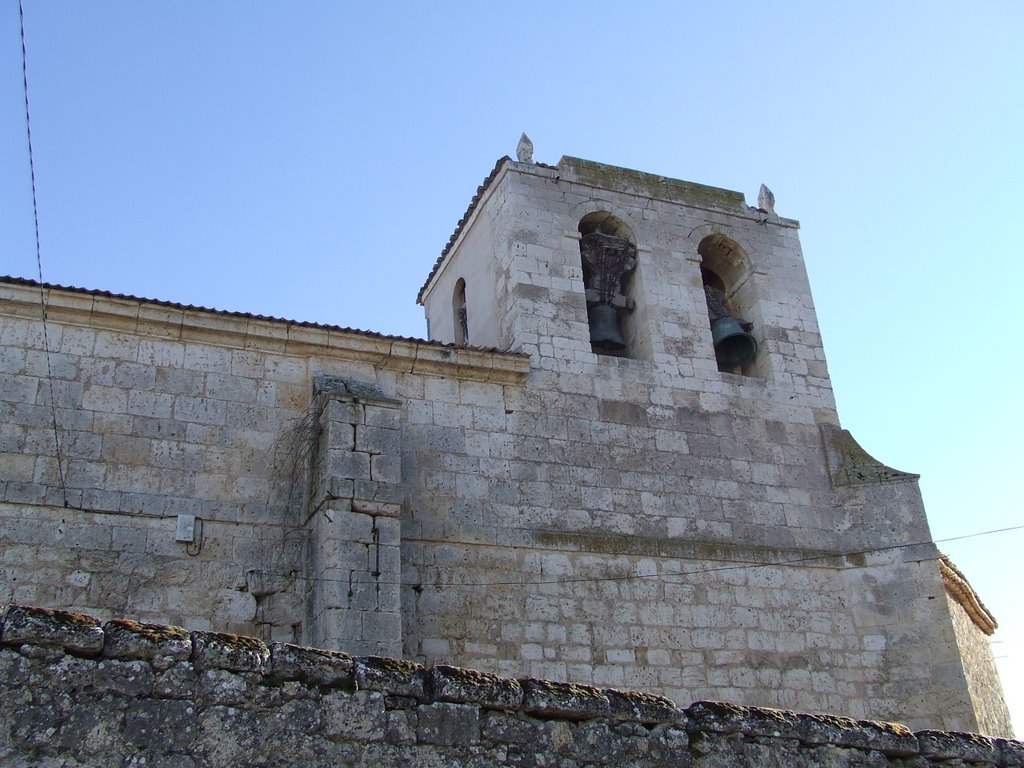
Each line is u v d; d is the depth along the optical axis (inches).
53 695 292.8
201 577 617.0
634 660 690.2
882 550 792.3
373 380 718.5
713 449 801.6
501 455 729.0
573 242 856.9
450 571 673.0
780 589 757.9
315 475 650.2
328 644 584.1
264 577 631.2
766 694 713.6
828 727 398.3
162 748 299.4
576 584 700.0
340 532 617.0
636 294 871.1
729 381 842.2
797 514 797.9
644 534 740.7
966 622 941.8
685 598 725.9
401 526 672.4
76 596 582.6
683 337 848.9
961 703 731.4
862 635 762.2
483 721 344.8
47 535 591.5
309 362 706.2
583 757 353.4
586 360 799.7
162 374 661.9
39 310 644.1
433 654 643.5
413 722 334.3
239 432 666.2
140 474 629.0
